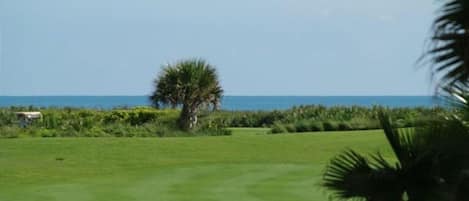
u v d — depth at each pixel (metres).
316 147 29.03
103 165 23.66
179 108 39.00
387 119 6.50
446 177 6.10
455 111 6.34
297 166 23.31
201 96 36.47
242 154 26.94
